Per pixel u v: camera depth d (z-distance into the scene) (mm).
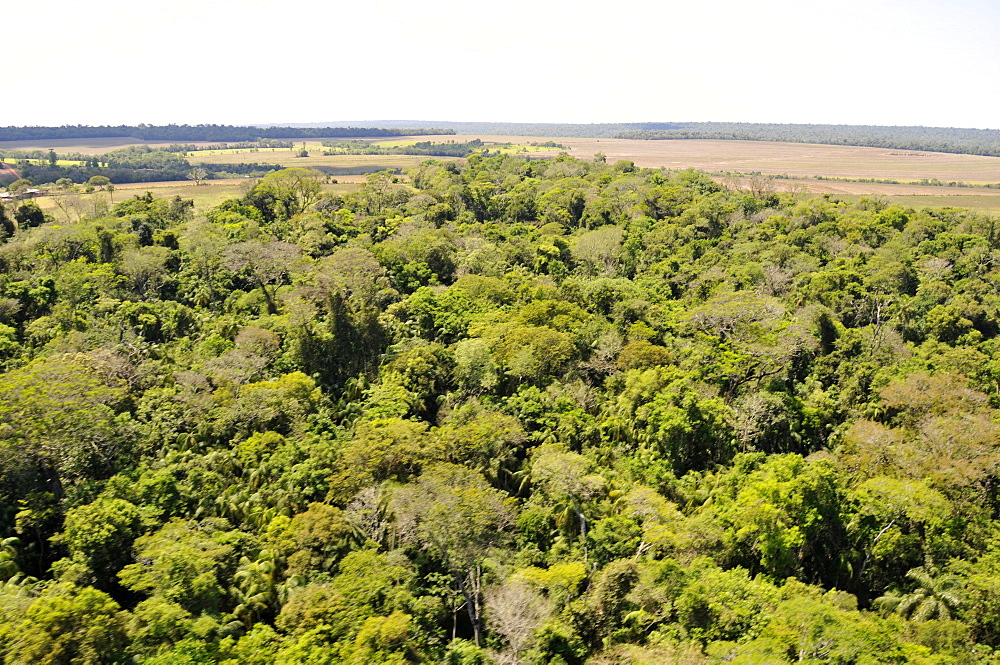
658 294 103250
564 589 44938
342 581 43125
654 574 44781
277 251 101312
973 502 54562
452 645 42719
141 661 36781
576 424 65750
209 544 46094
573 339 78625
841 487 55406
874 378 76188
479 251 114562
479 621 46594
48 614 36156
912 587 48875
